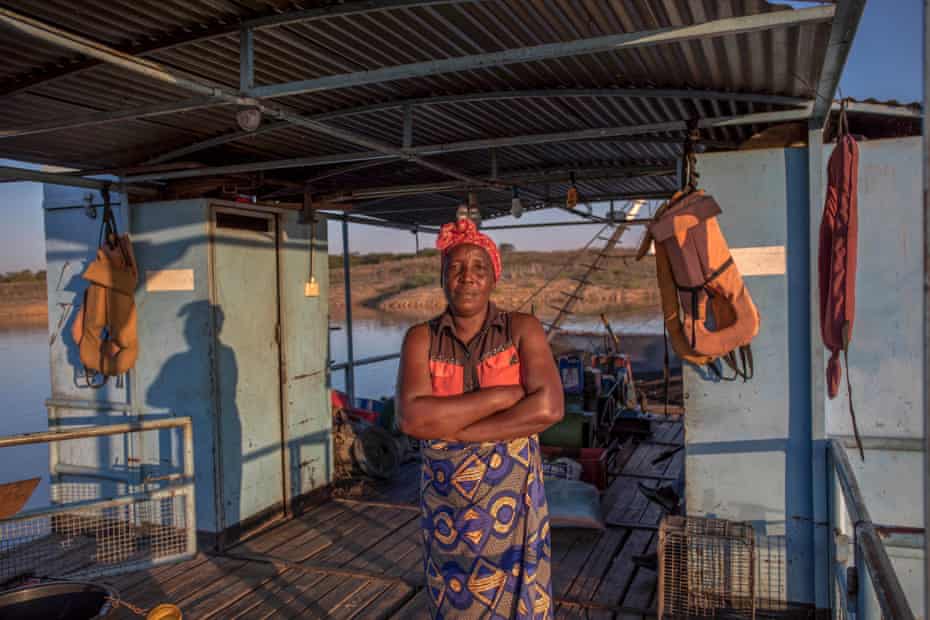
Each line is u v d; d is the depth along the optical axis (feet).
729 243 12.88
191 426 16.22
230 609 13.73
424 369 7.00
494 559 6.75
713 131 15.12
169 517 17.33
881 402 12.61
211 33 10.11
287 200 21.94
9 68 11.19
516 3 9.37
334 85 9.15
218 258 16.93
